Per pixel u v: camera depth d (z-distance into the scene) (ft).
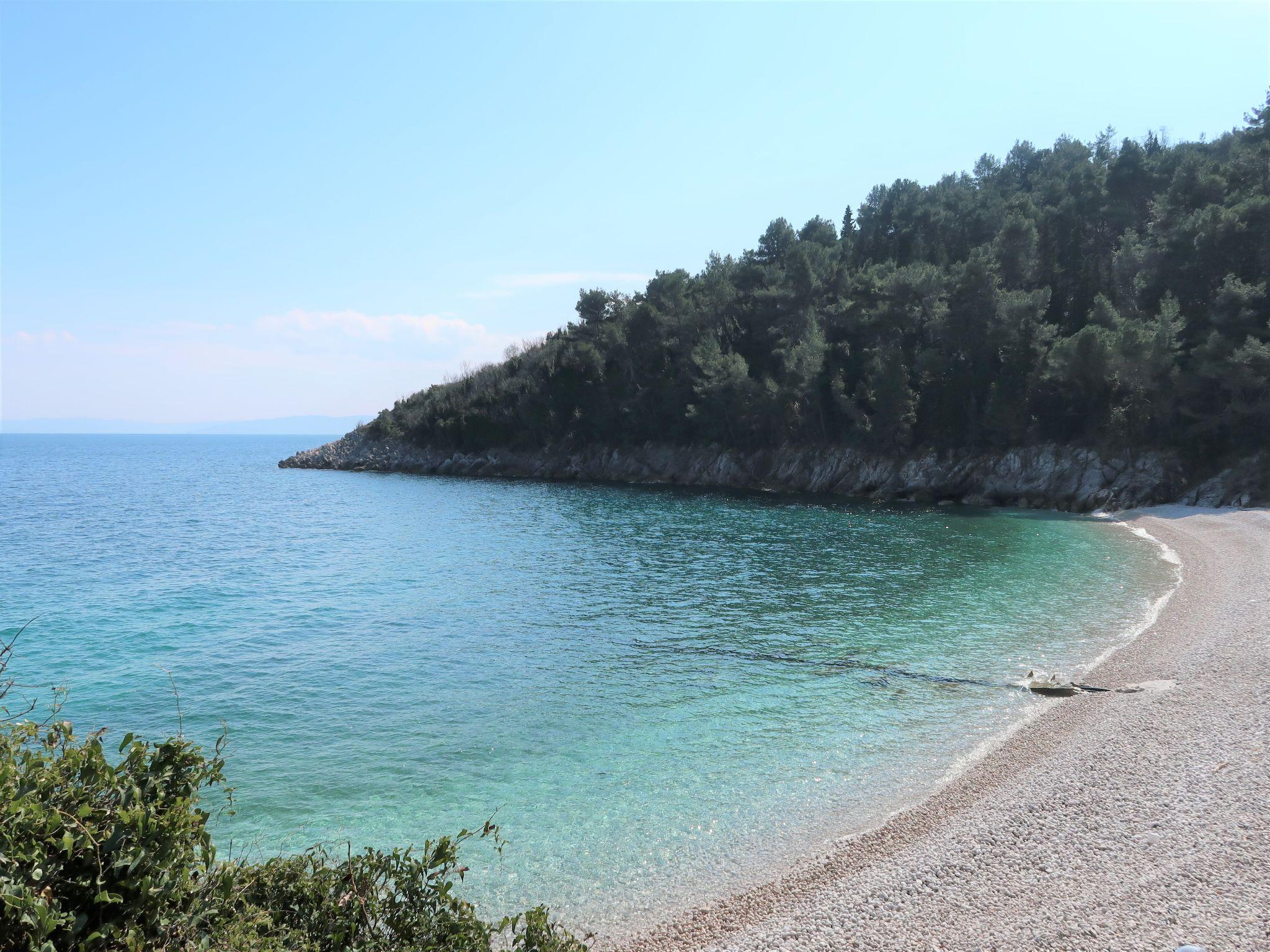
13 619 115.03
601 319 464.24
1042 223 336.29
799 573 142.92
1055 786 51.08
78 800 22.88
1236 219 241.76
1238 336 227.40
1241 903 34.76
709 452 366.43
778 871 45.55
